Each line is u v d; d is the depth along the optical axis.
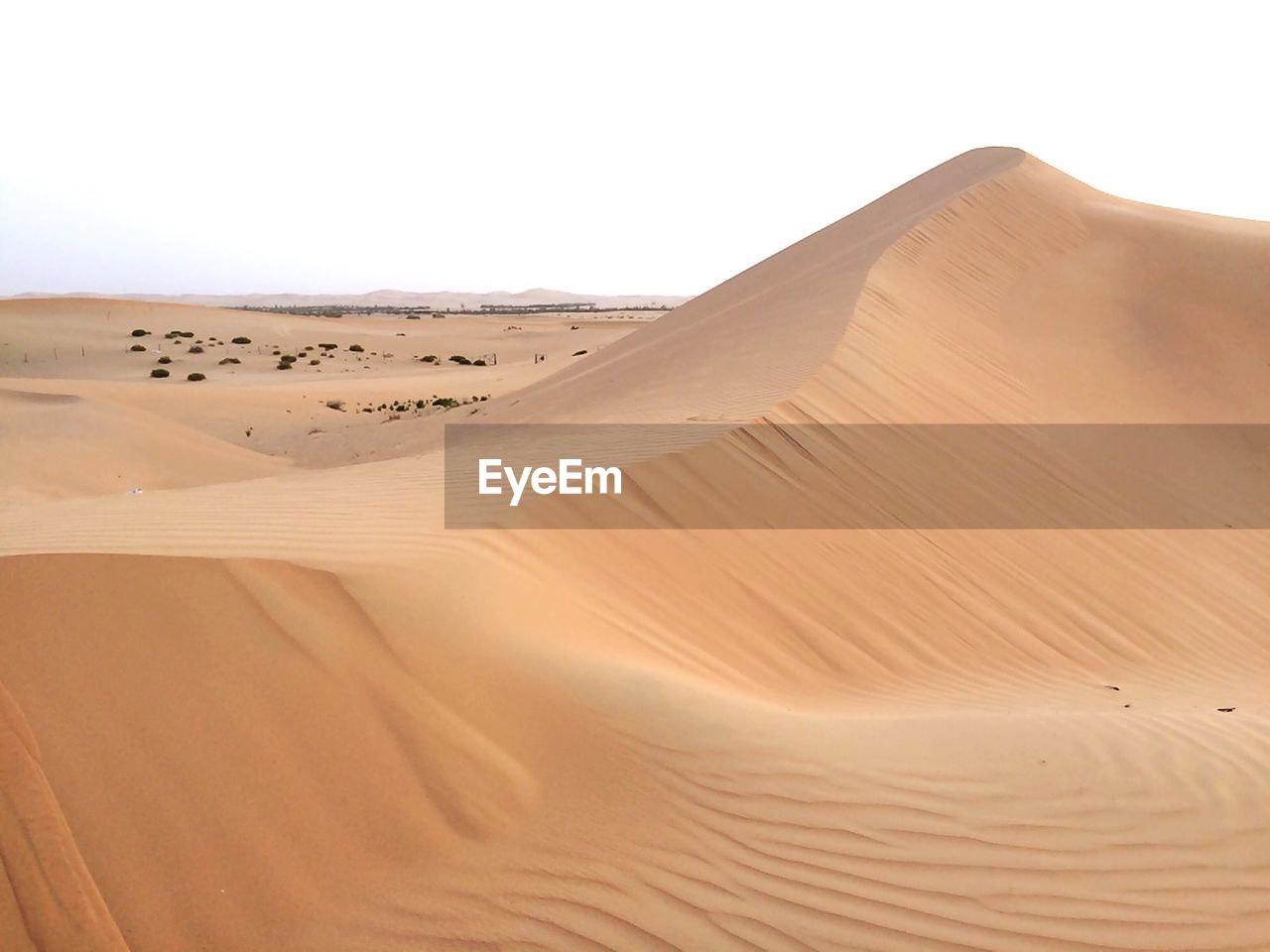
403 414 36.56
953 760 4.80
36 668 4.19
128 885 3.47
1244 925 3.62
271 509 8.19
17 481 20.52
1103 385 17.78
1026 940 3.54
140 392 36.62
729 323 22.06
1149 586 10.62
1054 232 25.05
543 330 80.50
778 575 8.18
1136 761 4.76
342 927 3.53
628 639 6.36
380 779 4.21
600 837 4.08
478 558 6.57
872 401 12.53
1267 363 19.64
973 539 10.12
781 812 4.27
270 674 4.56
